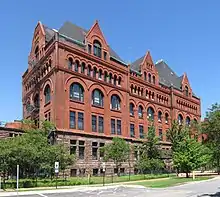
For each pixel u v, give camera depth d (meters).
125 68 70.12
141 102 75.31
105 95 63.53
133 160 66.38
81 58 59.59
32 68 67.38
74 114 56.75
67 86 56.12
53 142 51.88
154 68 82.62
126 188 39.31
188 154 59.81
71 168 53.25
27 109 69.06
